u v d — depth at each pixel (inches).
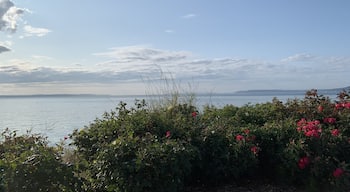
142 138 182.1
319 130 197.9
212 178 203.0
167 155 164.9
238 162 195.0
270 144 205.9
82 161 168.9
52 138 225.8
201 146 198.2
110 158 164.1
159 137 194.9
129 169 159.6
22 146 174.1
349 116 228.1
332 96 256.2
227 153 195.9
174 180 168.1
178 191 194.4
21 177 138.0
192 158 180.1
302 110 239.6
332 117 231.9
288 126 207.5
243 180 210.4
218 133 205.3
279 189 197.6
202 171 202.1
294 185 199.5
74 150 212.8
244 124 231.1
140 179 161.2
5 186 136.7
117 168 161.6
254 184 206.5
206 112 261.3
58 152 163.0
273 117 242.7
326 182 182.9
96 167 167.8
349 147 199.2
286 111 245.0
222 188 203.0
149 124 210.1
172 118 229.6
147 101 262.4
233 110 256.5
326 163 182.7
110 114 236.7
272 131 207.6
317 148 191.5
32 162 141.2
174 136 203.8
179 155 168.4
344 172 178.7
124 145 169.0
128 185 160.6
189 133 205.8
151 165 160.9
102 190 165.8
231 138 201.6
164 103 268.8
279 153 195.8
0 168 139.6
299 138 195.9
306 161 184.2
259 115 246.1
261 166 210.7
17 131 232.1
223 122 224.4
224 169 195.2
